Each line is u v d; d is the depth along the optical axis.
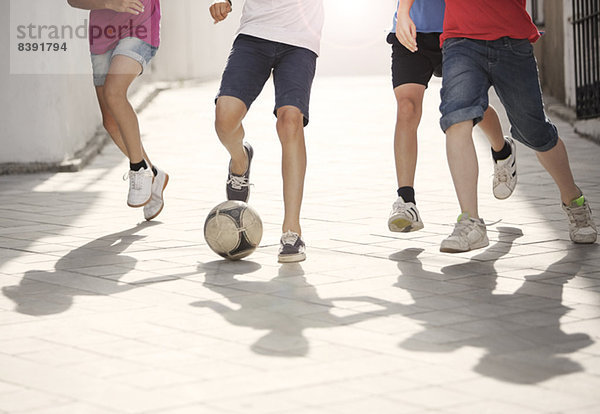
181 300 10.69
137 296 10.91
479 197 17.56
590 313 9.92
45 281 11.75
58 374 8.24
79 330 9.57
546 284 11.16
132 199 15.44
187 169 22.98
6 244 14.22
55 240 14.48
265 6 13.10
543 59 41.03
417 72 13.52
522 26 12.16
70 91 25.05
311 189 19.16
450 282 11.33
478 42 12.16
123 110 15.16
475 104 12.09
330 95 41.00
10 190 20.27
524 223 14.97
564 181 13.20
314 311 10.11
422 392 7.66
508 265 12.17
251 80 13.03
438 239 13.92
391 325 9.55
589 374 8.05
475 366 8.28
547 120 12.83
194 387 7.84
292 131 12.71
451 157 12.12
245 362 8.45
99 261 12.88
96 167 24.19
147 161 15.88
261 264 12.51
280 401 7.49
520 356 8.54
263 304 10.44
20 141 23.47
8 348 9.02
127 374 8.20
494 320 9.70
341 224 15.29
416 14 13.48
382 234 14.38
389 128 30.20
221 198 18.44
